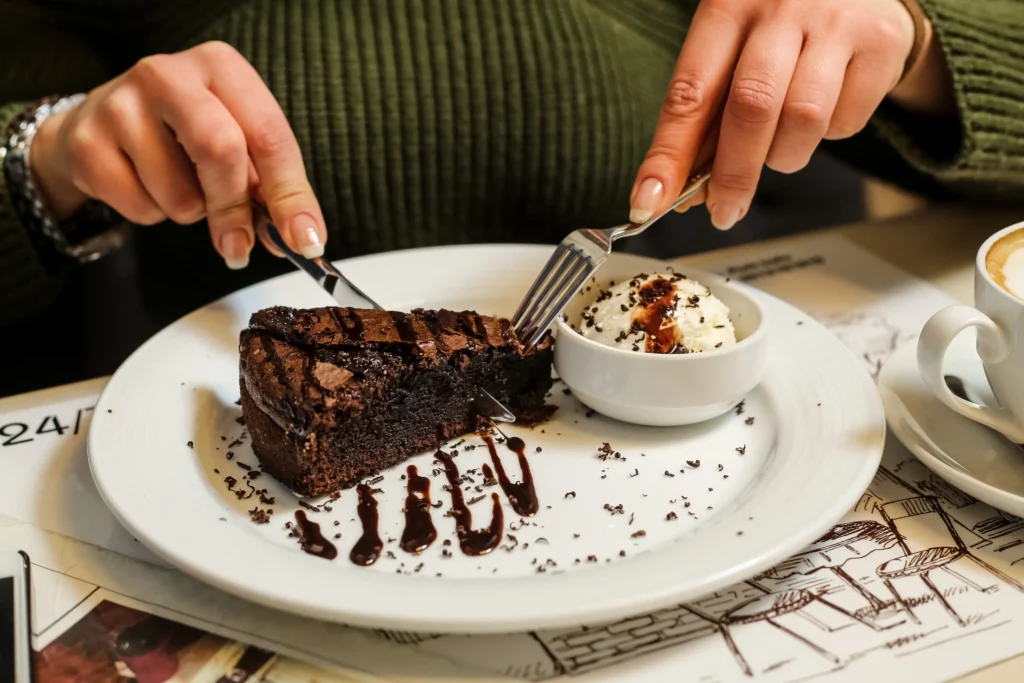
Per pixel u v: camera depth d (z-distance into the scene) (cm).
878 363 47
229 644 35
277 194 46
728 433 44
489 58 58
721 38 46
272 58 57
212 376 45
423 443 43
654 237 69
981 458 40
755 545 36
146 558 38
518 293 50
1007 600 37
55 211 55
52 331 62
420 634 36
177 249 62
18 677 34
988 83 52
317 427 40
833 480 39
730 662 35
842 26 47
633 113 61
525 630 34
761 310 45
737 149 45
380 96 57
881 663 35
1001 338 38
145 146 46
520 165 60
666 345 44
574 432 44
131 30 64
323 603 34
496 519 40
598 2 60
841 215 71
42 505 40
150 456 40
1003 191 57
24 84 63
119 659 35
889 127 55
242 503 40
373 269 51
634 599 34
